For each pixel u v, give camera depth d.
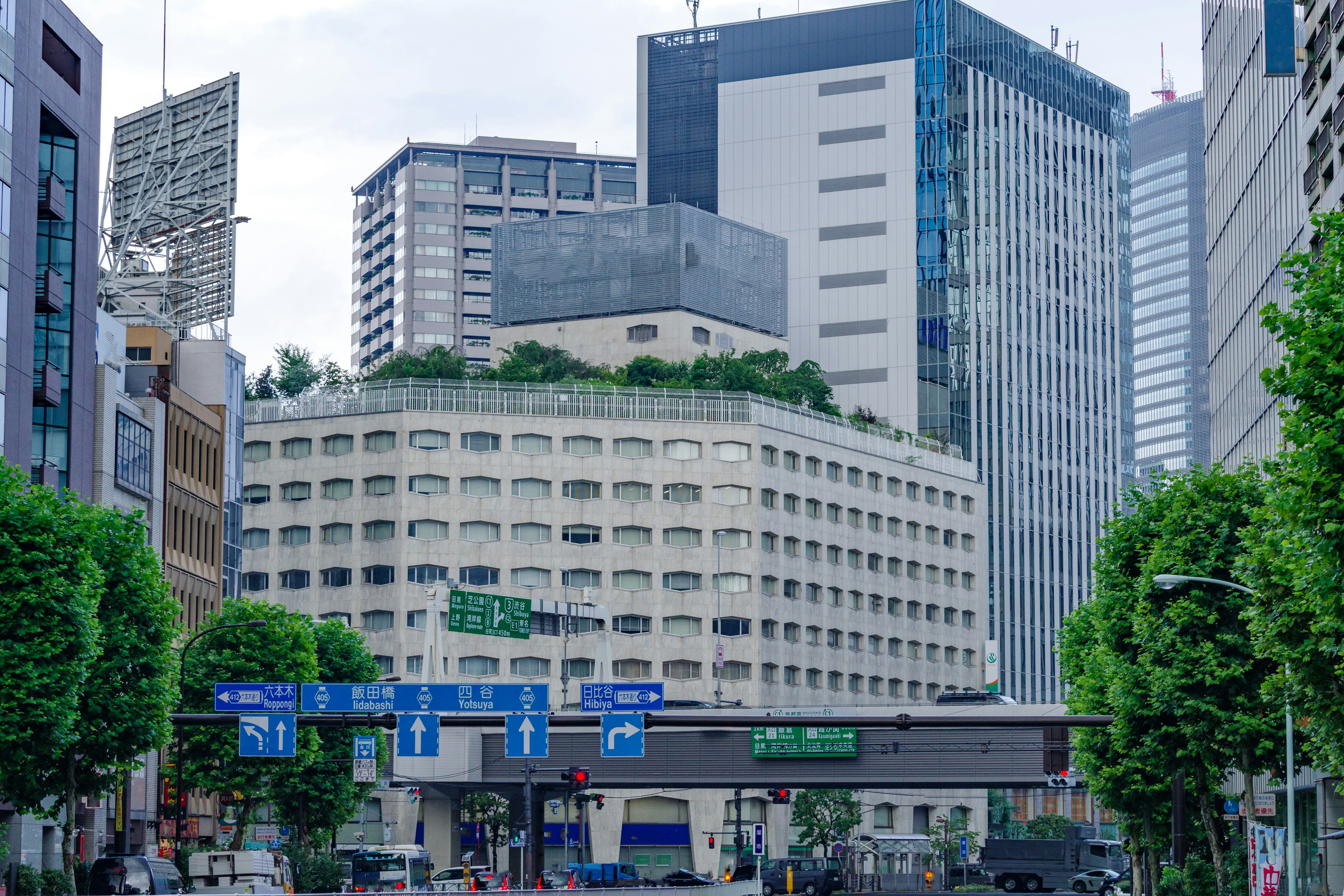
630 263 196.38
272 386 185.62
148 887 64.31
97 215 89.25
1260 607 42.53
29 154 79.62
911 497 180.50
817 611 166.88
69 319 85.75
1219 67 106.06
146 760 99.81
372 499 157.62
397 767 118.25
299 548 159.12
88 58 88.19
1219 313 105.50
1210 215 109.56
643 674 157.88
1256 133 93.69
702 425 162.25
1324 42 64.62
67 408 85.38
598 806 113.50
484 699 67.75
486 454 158.75
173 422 106.69
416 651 154.12
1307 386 36.84
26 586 55.78
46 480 82.12
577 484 160.00
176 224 127.69
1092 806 184.88
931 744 102.62
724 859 154.12
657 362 183.88
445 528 157.00
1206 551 59.44
